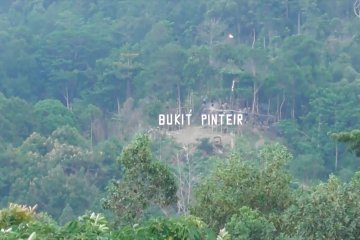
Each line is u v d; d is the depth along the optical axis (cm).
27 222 1483
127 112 9556
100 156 7525
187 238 1394
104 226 1369
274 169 2894
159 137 8800
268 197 2848
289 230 2572
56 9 13012
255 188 2856
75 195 6850
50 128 8456
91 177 7325
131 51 10688
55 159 7338
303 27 11519
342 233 2345
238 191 2850
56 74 10550
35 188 6862
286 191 2869
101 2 13000
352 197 2377
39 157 7344
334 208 2359
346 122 9038
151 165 2812
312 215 2386
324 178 7856
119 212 2811
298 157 8150
